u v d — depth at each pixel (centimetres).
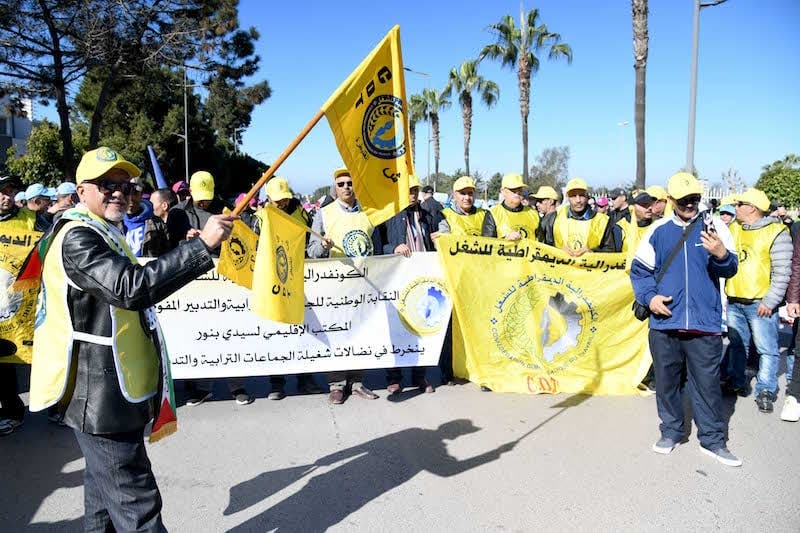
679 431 423
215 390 573
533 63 2778
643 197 619
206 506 349
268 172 284
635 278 431
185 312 517
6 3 1734
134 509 245
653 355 426
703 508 346
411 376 610
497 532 322
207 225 233
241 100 2489
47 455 425
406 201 381
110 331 235
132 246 521
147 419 249
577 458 412
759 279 520
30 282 268
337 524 330
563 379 552
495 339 555
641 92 1470
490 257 550
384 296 541
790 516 338
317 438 448
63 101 1944
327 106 346
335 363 534
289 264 346
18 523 332
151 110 3697
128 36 1958
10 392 469
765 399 513
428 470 395
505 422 478
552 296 554
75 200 679
